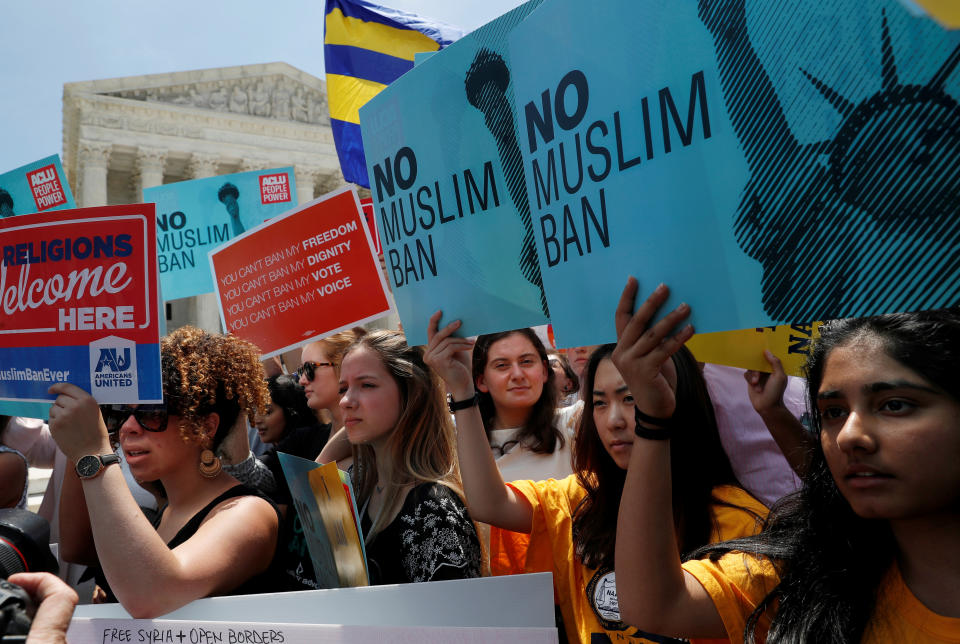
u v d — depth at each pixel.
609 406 1.95
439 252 2.01
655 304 1.24
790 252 1.06
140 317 1.90
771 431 2.19
